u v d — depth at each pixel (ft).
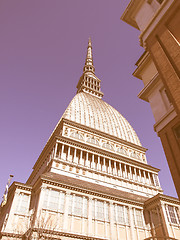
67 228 116.37
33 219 112.98
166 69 57.26
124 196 154.92
